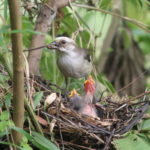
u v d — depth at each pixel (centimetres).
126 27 1714
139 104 1027
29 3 1093
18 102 793
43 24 1103
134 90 1666
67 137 917
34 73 1108
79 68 1302
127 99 1076
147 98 1098
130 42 1702
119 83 1680
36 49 1066
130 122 964
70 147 919
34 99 925
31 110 855
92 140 912
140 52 1731
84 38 1253
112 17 1502
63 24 1291
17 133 818
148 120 982
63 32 1352
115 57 1695
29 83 954
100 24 1473
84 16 1337
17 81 773
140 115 973
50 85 1129
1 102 899
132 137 927
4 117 831
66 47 1288
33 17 1130
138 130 963
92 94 1074
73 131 902
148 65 1814
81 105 1052
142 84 1680
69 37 1359
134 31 1711
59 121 901
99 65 1561
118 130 935
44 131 901
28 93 905
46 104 927
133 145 911
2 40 808
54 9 1105
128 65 1697
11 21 728
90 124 918
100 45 1588
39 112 922
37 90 1032
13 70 768
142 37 1759
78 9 1347
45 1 1091
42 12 1101
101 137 911
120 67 1692
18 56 756
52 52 1279
